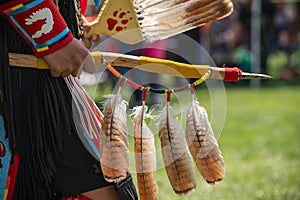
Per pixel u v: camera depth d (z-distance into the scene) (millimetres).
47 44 3006
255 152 8969
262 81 18984
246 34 18656
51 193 3322
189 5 3342
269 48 19766
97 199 3332
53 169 3197
